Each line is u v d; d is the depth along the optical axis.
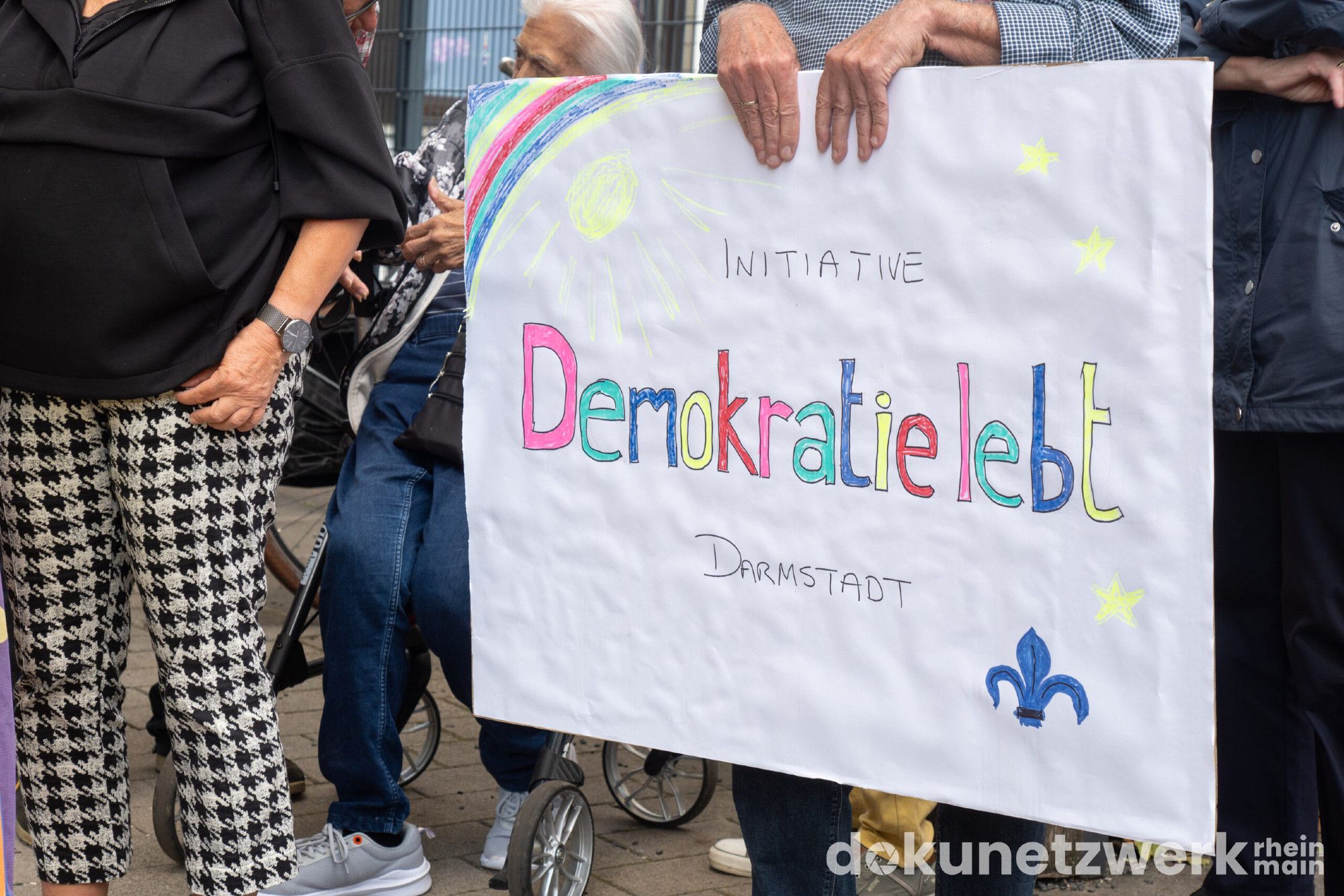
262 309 2.05
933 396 1.67
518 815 2.53
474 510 2.06
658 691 1.91
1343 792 2.27
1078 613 1.60
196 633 2.06
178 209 1.93
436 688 4.31
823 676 1.77
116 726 2.18
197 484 2.03
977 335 1.64
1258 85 2.21
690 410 1.86
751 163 1.79
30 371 1.97
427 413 2.81
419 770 3.43
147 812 3.10
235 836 2.08
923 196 1.66
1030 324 1.61
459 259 2.71
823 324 1.75
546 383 1.98
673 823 3.18
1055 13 1.74
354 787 2.71
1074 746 1.61
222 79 1.99
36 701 2.12
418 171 3.00
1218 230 2.30
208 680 2.06
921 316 1.68
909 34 1.67
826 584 1.77
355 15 2.41
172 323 1.96
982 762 1.67
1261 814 2.46
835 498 1.75
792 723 1.80
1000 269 1.62
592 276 1.93
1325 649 2.27
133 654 4.35
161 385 1.95
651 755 3.12
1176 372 1.53
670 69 5.74
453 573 2.64
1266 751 2.45
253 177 2.04
